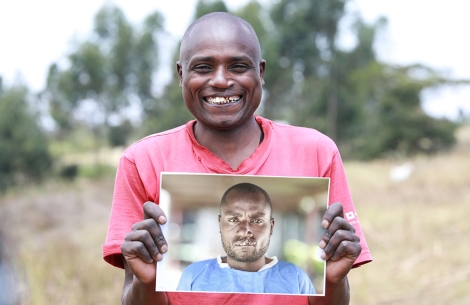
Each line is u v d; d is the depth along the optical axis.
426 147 28.77
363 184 16.23
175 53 32.78
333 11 35.50
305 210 2.14
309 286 2.12
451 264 8.47
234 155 2.31
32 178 27.64
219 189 2.15
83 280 7.55
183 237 2.13
